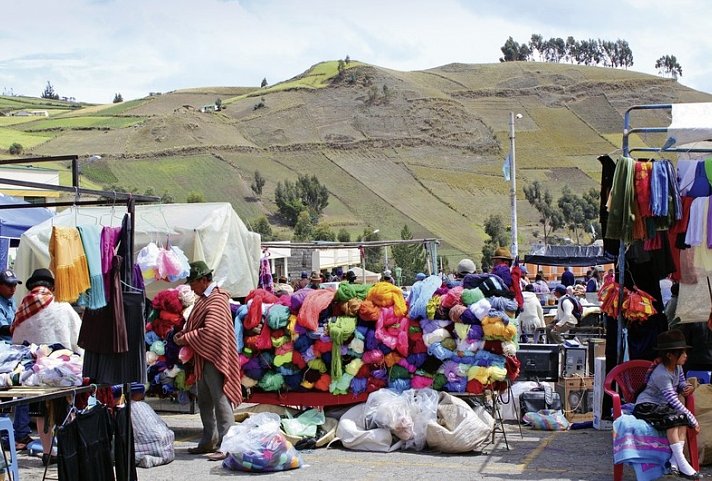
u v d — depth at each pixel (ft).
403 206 452.76
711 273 28.58
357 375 31.53
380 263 237.66
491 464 27.48
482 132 586.04
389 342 30.81
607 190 30.04
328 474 26.50
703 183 27.32
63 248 21.26
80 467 21.36
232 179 455.22
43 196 103.91
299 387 32.22
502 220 442.91
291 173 487.20
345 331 30.96
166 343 33.65
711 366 31.22
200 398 30.07
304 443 30.45
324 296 31.86
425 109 602.03
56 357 24.30
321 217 423.64
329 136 562.25
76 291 21.42
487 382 30.14
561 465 27.14
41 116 588.50
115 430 22.94
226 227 45.91
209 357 29.22
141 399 30.66
